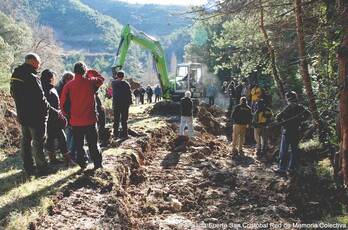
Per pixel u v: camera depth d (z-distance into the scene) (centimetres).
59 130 839
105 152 1003
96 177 771
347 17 745
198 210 855
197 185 997
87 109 789
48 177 757
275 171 1112
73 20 18088
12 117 1177
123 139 1197
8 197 645
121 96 1181
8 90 1477
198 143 1423
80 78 780
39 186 701
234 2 1060
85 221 606
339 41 859
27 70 710
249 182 1038
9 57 2452
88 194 705
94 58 14662
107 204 677
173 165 1152
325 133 1086
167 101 2078
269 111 1338
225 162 1246
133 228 704
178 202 858
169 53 13138
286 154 1097
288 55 1324
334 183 944
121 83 1182
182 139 1413
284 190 974
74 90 776
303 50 1063
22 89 707
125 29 1986
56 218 600
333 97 1009
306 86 1070
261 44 1495
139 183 971
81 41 17025
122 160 941
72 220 603
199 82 2822
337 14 815
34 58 714
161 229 737
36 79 713
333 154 1077
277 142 1410
